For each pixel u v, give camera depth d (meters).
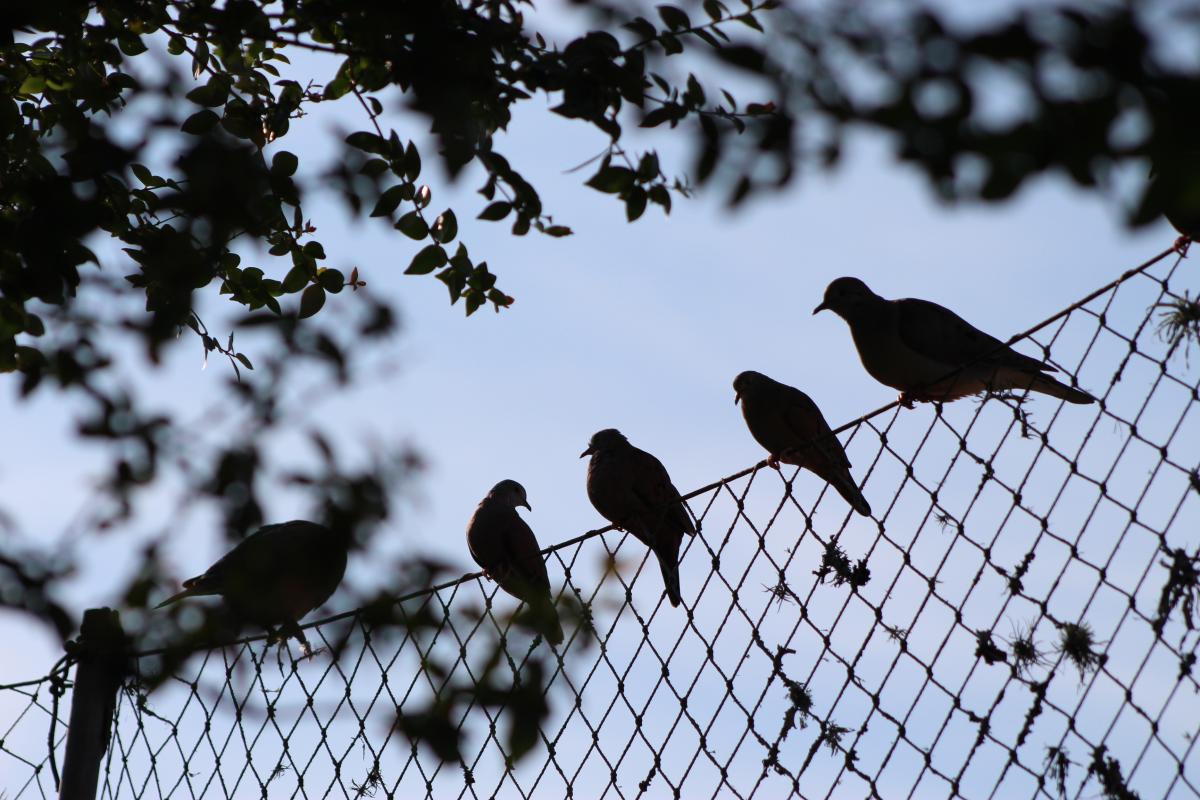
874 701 5.63
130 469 4.59
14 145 7.61
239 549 4.66
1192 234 5.11
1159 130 2.87
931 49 3.13
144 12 7.36
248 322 4.87
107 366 5.40
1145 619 5.04
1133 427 5.32
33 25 5.65
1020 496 5.49
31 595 4.42
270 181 5.59
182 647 4.68
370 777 6.96
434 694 5.35
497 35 6.25
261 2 7.05
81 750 7.85
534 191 7.13
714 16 6.02
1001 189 3.10
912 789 5.38
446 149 5.71
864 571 5.93
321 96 8.28
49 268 6.45
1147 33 2.82
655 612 6.48
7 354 6.64
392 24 6.02
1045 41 2.92
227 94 8.17
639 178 6.84
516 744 5.09
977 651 5.37
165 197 5.38
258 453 4.59
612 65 6.32
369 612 4.82
